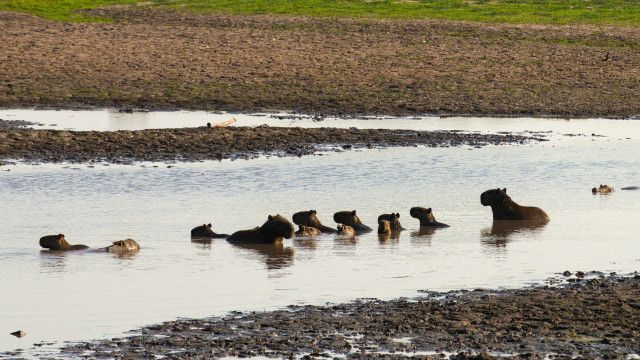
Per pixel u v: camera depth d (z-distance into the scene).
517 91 142.12
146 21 198.88
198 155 99.38
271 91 139.00
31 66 149.12
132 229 70.19
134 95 135.62
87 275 57.97
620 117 129.25
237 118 123.06
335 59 161.25
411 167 95.06
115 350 45.03
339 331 47.31
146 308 51.47
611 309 50.56
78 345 45.78
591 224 72.50
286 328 47.75
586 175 92.75
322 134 109.81
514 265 60.38
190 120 121.06
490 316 49.53
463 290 54.50
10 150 98.62
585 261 61.31
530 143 109.19
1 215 74.31
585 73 155.25
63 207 77.25
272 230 66.12
